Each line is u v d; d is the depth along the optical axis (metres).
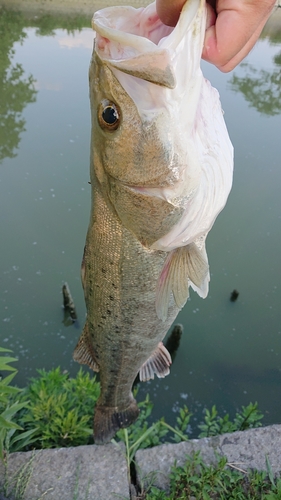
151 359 0.42
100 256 0.32
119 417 0.45
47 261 0.91
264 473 0.41
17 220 0.99
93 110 0.26
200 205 0.27
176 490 0.41
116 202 0.28
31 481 0.41
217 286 0.88
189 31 0.21
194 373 0.76
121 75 0.23
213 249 0.94
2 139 1.24
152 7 0.23
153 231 0.28
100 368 0.40
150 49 0.21
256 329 0.82
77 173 1.13
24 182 1.09
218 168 0.27
